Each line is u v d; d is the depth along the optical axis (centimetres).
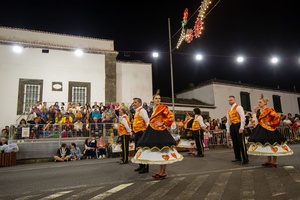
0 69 1442
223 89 2245
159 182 459
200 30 1159
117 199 363
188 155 927
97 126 1231
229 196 359
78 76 1592
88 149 1087
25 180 550
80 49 1617
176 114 1955
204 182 448
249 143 626
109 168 667
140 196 373
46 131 1136
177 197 361
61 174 607
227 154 935
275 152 574
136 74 1770
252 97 2411
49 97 1512
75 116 1296
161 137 474
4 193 432
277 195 355
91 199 368
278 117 593
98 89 1622
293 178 452
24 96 1463
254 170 550
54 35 1599
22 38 1523
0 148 966
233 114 695
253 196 355
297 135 1570
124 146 754
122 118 750
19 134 1097
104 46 1705
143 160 468
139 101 639
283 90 2681
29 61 1504
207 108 2112
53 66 1548
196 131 876
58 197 387
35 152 1070
